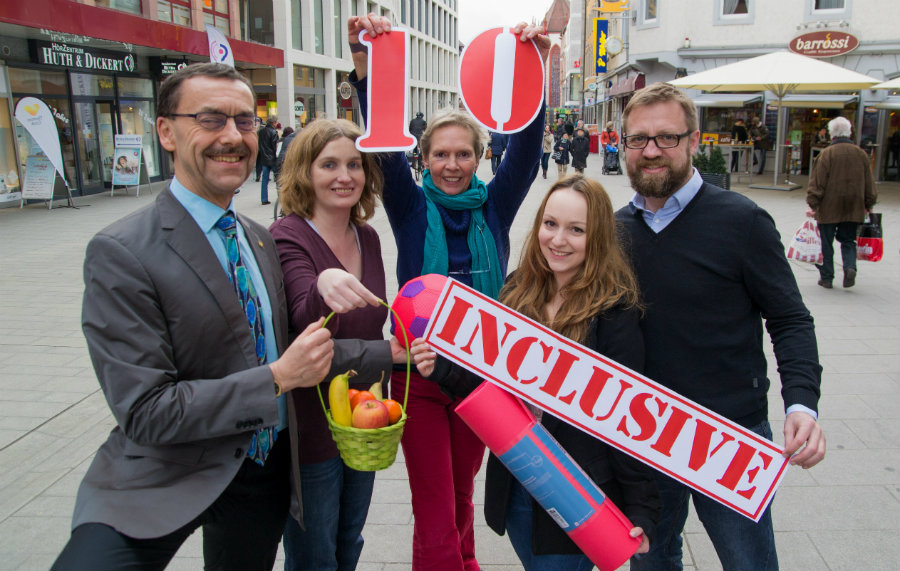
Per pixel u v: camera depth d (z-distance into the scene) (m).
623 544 1.80
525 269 2.15
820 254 7.20
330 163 2.25
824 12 18.08
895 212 12.38
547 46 2.50
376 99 2.29
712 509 2.08
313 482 2.21
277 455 2.05
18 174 13.09
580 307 1.98
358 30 2.34
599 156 32.78
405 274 2.65
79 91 14.74
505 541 3.02
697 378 2.08
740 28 18.94
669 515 2.25
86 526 1.59
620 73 27.62
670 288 2.09
